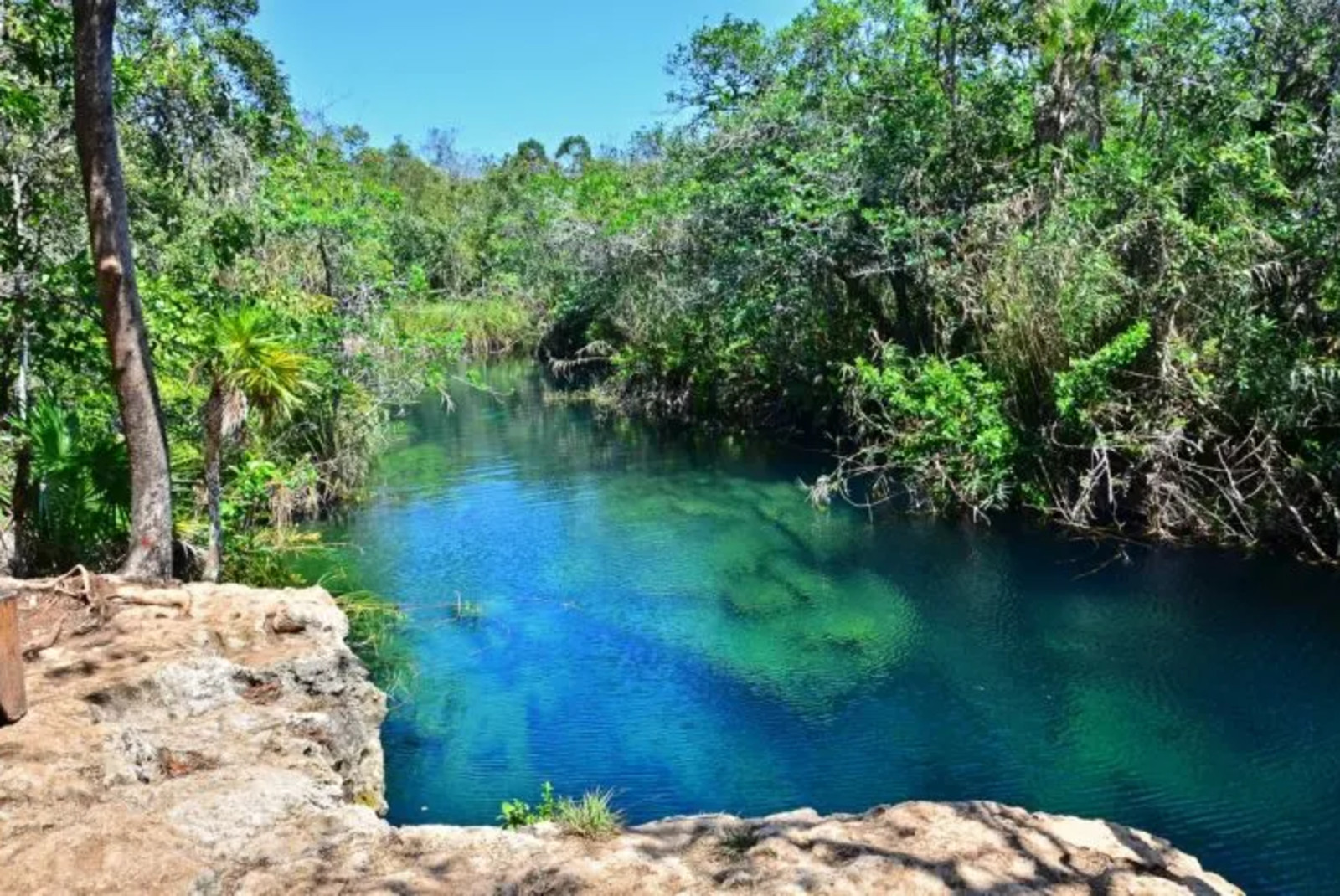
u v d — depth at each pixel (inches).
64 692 196.7
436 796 271.6
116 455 326.0
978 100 602.2
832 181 616.4
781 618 390.9
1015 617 381.4
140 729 196.2
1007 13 600.7
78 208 436.1
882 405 568.1
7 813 153.6
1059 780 269.7
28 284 382.9
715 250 724.7
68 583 265.3
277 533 504.1
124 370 279.9
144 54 444.5
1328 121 492.4
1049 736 292.7
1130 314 482.3
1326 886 222.2
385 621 396.5
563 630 386.3
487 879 144.4
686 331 823.7
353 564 470.9
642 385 892.6
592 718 314.3
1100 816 252.2
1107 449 466.6
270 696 222.1
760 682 335.6
